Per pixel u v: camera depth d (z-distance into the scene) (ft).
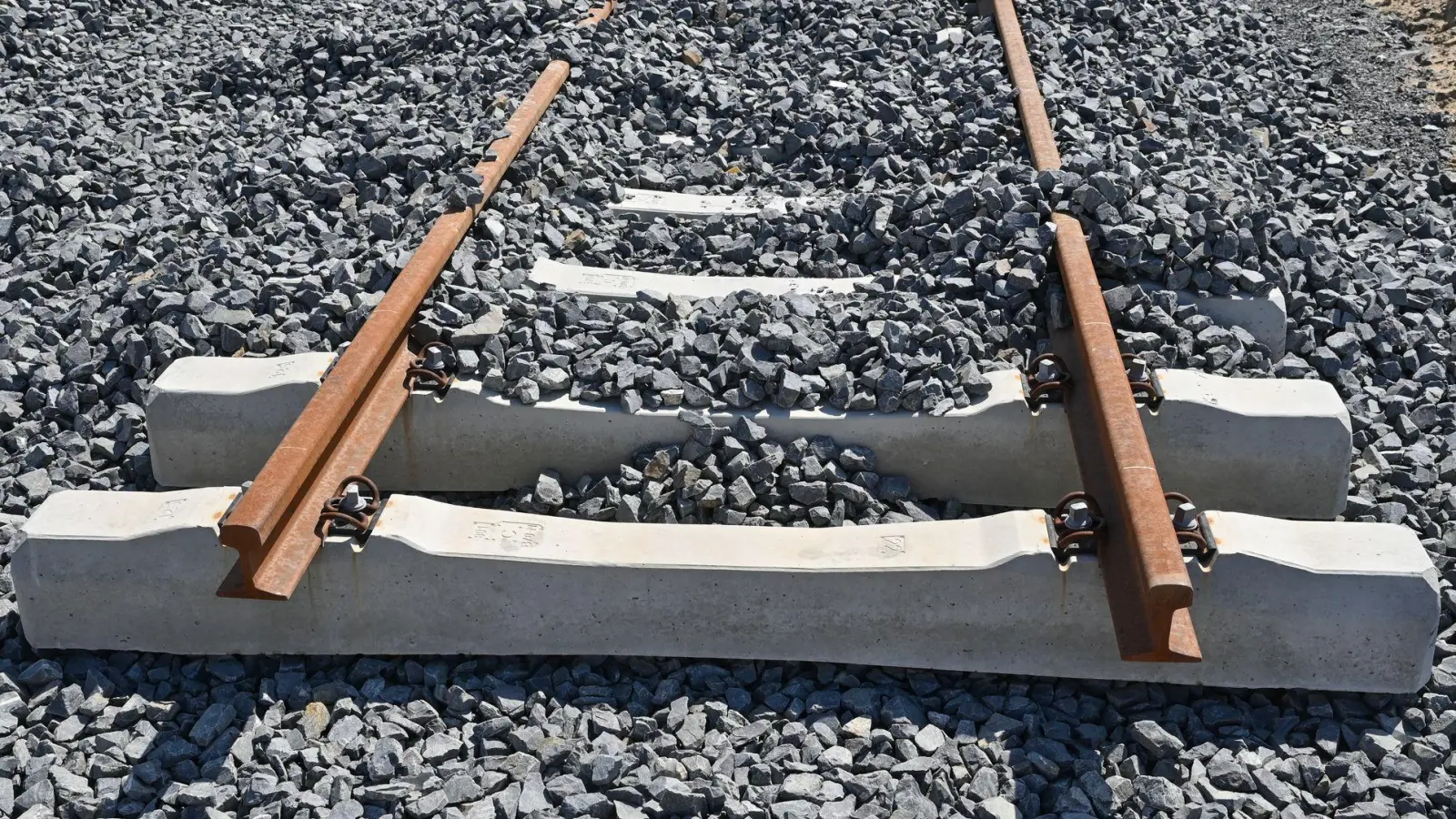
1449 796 12.38
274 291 18.49
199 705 13.66
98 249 20.40
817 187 22.98
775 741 13.02
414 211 19.90
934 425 15.97
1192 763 12.80
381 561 13.79
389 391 15.85
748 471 15.55
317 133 23.88
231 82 26.99
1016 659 13.93
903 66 26.43
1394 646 13.33
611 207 21.99
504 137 21.68
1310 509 16.11
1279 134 26.73
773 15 29.27
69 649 14.34
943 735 13.06
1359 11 34.55
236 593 12.59
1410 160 26.04
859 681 13.93
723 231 21.18
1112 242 18.24
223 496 14.23
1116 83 25.70
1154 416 15.88
